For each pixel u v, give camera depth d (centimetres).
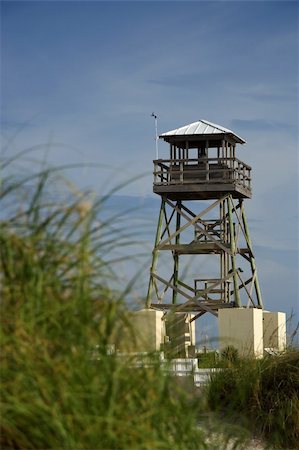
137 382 743
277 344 2148
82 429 663
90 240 731
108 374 704
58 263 721
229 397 1642
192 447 796
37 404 645
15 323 680
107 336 720
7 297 696
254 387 1709
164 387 773
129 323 744
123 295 743
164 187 4791
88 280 724
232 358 1855
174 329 923
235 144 5009
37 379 658
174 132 4831
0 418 643
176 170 4834
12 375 662
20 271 706
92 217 732
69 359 679
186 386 861
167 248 4706
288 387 1739
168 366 802
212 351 1897
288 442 1628
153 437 706
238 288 4547
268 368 1778
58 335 693
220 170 4750
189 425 792
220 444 1126
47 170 733
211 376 1730
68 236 729
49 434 652
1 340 669
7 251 709
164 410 759
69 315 701
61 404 664
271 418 1639
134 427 691
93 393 680
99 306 727
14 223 725
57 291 712
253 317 3991
